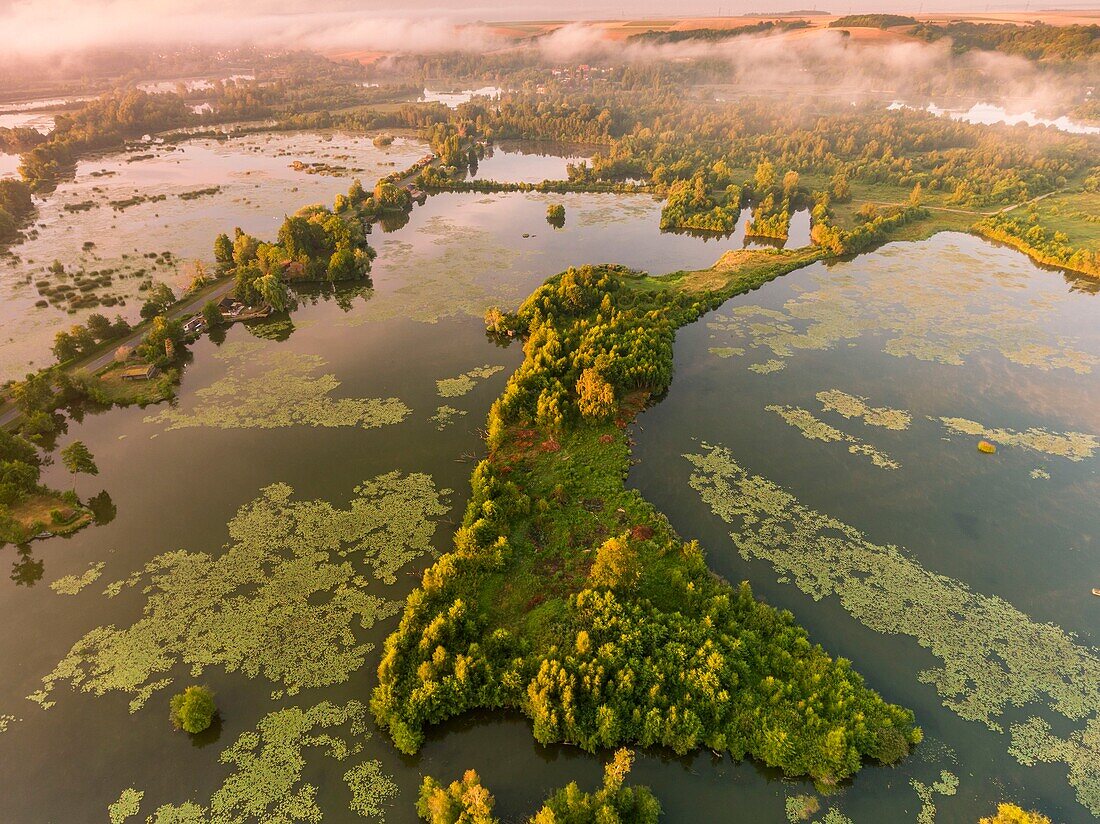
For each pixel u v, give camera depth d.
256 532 91.69
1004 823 55.69
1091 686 71.50
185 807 59.84
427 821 58.69
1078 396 125.12
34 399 114.06
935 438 113.69
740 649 69.94
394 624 78.06
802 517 95.50
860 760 63.59
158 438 112.31
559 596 80.44
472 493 98.94
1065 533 92.88
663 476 104.00
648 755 64.38
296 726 66.75
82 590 82.62
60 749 64.62
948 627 78.38
